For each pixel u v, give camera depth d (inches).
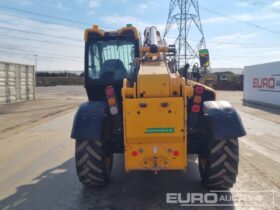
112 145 193.6
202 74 274.7
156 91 161.3
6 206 172.7
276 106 683.4
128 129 160.7
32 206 171.9
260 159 253.6
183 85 160.7
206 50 274.2
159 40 282.8
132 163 163.9
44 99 990.4
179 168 163.0
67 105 778.2
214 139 168.4
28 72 937.5
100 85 225.8
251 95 806.5
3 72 800.3
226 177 175.8
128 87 171.2
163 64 196.1
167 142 161.9
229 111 175.9
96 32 221.1
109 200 177.3
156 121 159.2
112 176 215.5
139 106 158.9
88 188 195.5
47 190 194.5
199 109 169.6
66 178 216.1
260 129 394.9
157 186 196.9
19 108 708.0
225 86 1387.8
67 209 167.2
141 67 187.0
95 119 179.0
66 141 341.1
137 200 176.6
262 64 745.0
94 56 224.2
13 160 267.9
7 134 393.1
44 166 246.7
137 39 221.5
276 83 685.3
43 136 374.6
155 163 163.2
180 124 159.0
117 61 224.2
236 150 173.8
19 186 203.2
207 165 178.7
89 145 180.5
